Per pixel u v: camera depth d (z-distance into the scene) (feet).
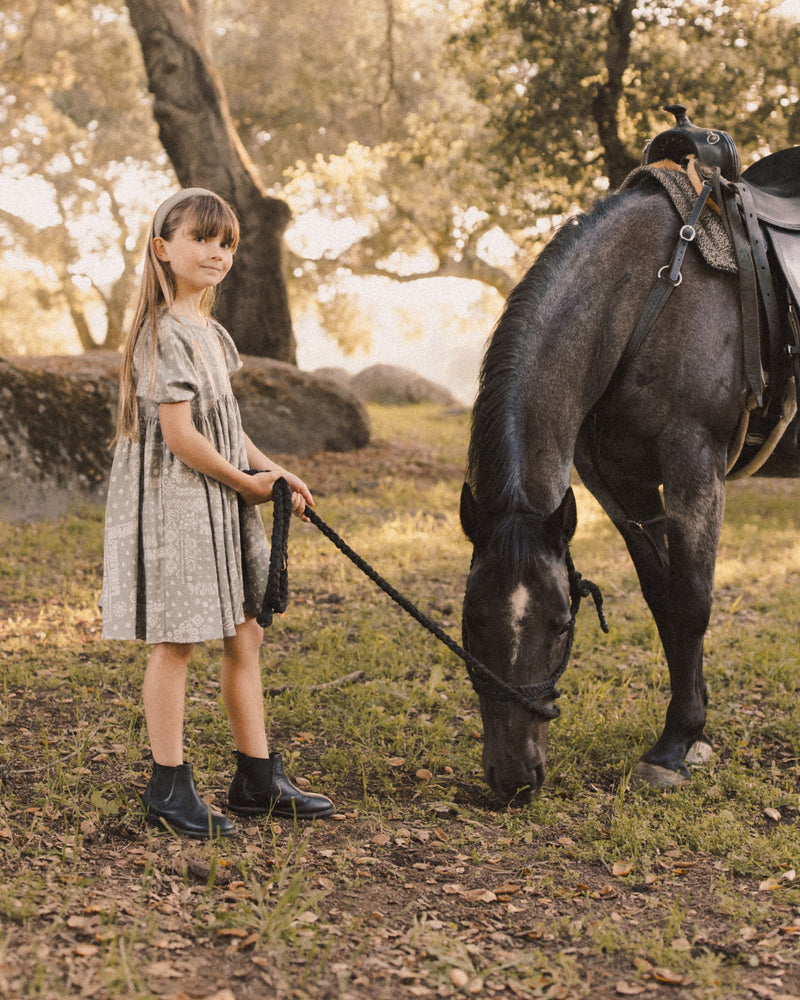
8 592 17.46
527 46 36.04
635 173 11.12
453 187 59.31
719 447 10.38
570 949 6.94
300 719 11.66
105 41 74.43
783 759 11.12
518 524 8.22
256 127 71.46
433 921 7.17
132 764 9.90
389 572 19.86
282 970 6.32
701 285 10.28
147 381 8.04
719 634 16.05
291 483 8.45
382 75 65.57
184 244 8.21
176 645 8.37
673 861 8.47
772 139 34.06
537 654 8.13
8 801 8.72
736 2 33.96
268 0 65.67
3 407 25.96
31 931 6.43
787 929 7.23
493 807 9.54
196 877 7.61
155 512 8.16
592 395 10.09
